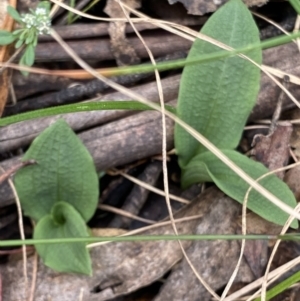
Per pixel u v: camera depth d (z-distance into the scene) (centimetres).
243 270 44
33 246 45
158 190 46
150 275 44
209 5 46
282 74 46
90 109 41
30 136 45
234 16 44
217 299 44
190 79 44
